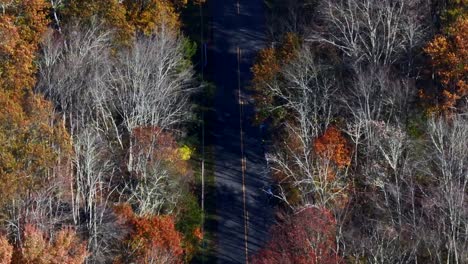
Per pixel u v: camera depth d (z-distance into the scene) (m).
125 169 169.38
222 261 174.38
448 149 162.12
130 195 167.25
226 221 181.88
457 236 152.12
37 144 153.38
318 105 181.12
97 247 150.38
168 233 156.38
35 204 151.00
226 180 190.25
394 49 183.25
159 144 172.00
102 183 162.62
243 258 175.00
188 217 175.12
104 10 187.88
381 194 165.62
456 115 167.88
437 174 163.75
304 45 184.88
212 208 184.62
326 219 154.38
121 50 183.88
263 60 191.75
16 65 167.88
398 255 152.25
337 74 184.38
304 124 172.62
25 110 160.00
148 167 168.38
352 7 187.75
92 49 178.38
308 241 150.38
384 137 167.62
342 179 169.12
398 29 186.00
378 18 184.00
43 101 162.50
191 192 183.88
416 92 176.50
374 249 152.12
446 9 182.75
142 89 174.50
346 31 190.38
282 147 180.75
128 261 152.38
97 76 172.00
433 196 158.00
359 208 164.38
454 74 171.75
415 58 182.50
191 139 195.25
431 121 163.50
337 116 180.12
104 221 155.12
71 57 173.50
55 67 173.50
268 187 186.12
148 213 162.88
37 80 174.38
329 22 190.25
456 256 145.62
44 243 132.12
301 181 160.88
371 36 182.00
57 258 131.00
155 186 164.75
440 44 174.00
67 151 155.88
